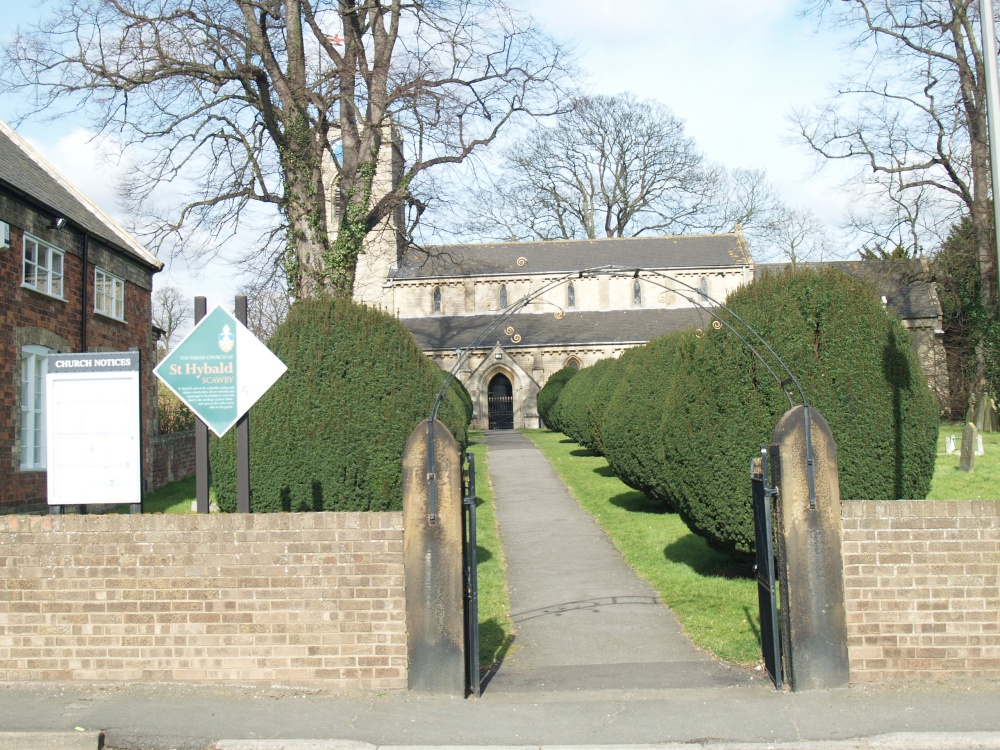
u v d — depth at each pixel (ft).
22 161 69.56
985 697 24.76
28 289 57.98
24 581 26.86
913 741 22.12
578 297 193.06
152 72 66.13
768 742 22.27
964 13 101.35
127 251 75.31
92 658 26.66
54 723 23.70
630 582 43.21
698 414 39.24
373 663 26.30
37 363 59.72
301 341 38.73
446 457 26.23
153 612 26.58
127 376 28.40
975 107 108.27
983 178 111.65
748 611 35.83
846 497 36.29
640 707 24.99
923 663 26.17
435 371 41.86
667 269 189.47
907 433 36.86
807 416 26.27
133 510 28.30
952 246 133.18
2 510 53.88
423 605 26.05
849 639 26.27
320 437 37.60
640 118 184.34
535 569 47.06
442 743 22.49
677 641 32.55
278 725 23.63
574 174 190.39
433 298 195.42
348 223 74.64
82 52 65.16
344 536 26.40
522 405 180.24
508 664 30.01
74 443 28.27
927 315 168.25
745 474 37.58
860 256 179.93
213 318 29.58
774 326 37.52
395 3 75.66
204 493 29.27
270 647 26.35
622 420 63.41
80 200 76.79
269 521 26.45
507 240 200.03
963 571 26.21
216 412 29.40
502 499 74.33
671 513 63.16
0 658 26.84
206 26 67.26
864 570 26.27
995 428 131.03
